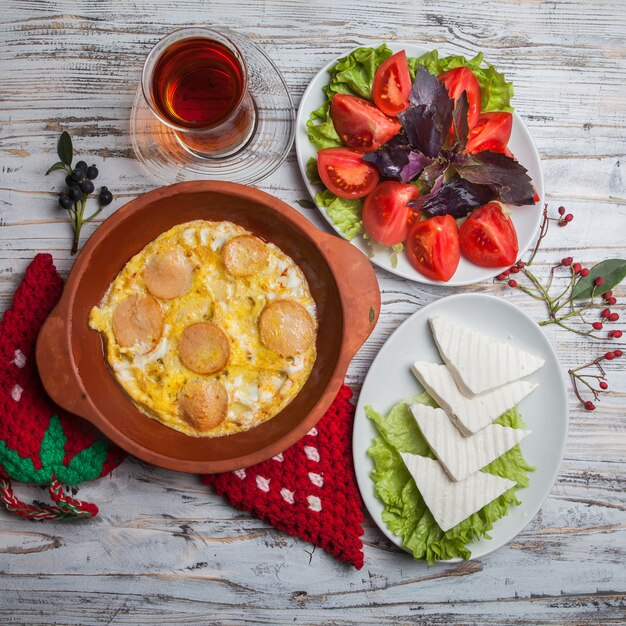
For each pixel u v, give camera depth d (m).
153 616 0.69
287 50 0.70
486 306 0.68
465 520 0.67
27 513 0.66
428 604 0.70
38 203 0.68
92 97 0.69
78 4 0.69
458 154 0.64
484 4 0.71
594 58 0.71
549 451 0.69
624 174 0.72
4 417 0.64
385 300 0.70
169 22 0.69
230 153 0.69
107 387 0.63
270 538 0.69
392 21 0.71
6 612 0.68
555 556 0.71
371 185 0.66
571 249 0.72
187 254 0.64
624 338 0.72
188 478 0.68
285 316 0.64
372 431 0.68
